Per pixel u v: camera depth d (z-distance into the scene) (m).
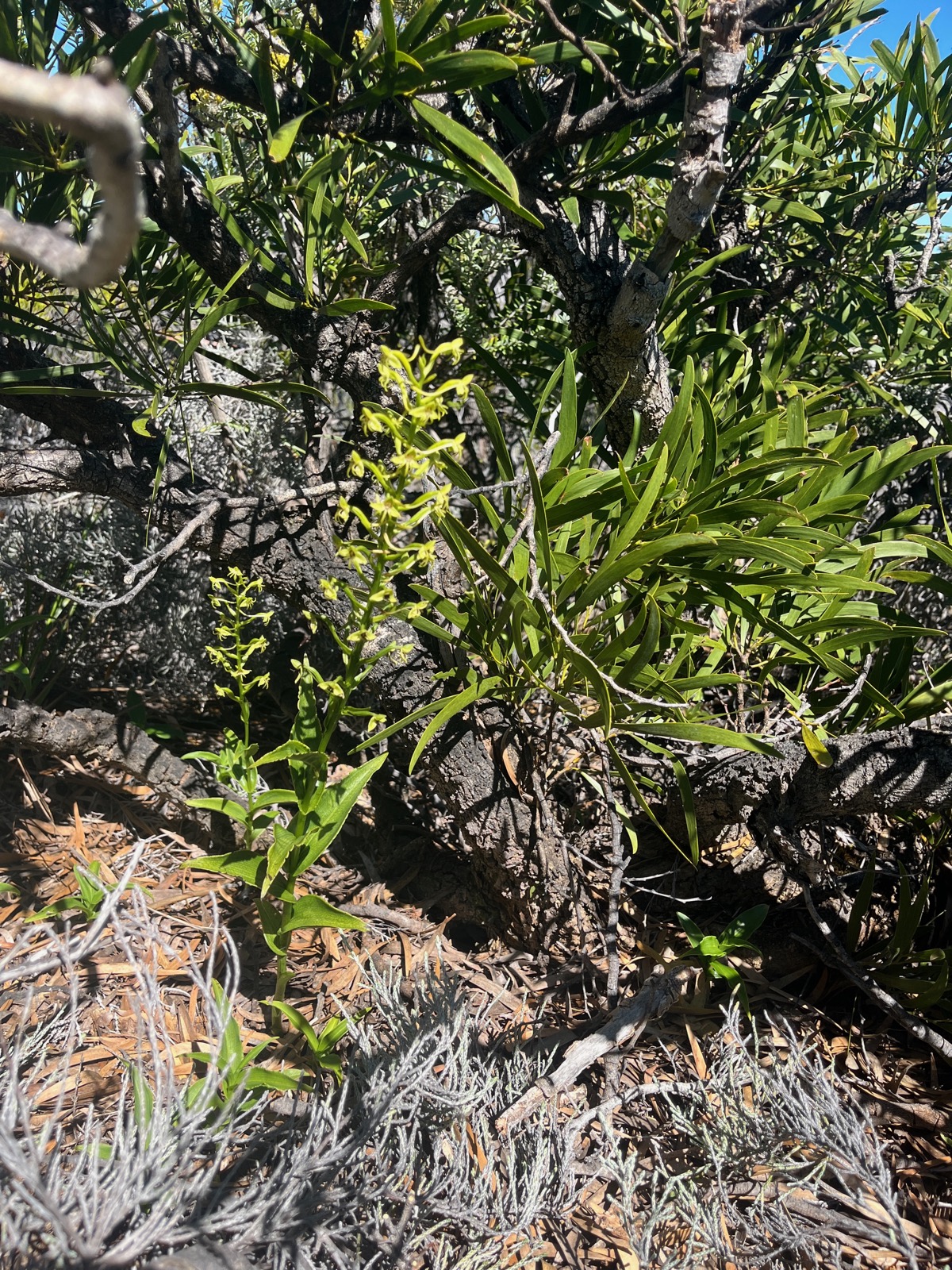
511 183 1.14
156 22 1.14
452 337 2.67
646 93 1.42
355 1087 1.40
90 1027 1.56
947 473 2.65
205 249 1.56
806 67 1.88
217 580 1.54
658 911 1.99
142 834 2.14
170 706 2.73
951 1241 1.33
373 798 2.17
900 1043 1.72
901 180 2.10
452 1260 1.16
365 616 1.19
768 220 2.22
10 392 1.51
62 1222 0.83
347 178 1.77
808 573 1.36
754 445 1.79
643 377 1.70
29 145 1.28
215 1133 1.12
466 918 2.01
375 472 1.02
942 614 2.51
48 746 1.93
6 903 1.87
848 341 2.48
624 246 2.23
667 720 1.51
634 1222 1.28
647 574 1.45
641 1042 1.68
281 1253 0.99
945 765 1.56
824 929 1.66
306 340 1.71
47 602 2.52
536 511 1.30
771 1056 1.42
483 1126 1.30
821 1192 1.38
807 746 1.40
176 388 1.55
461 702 1.41
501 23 1.10
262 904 1.49
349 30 1.35
